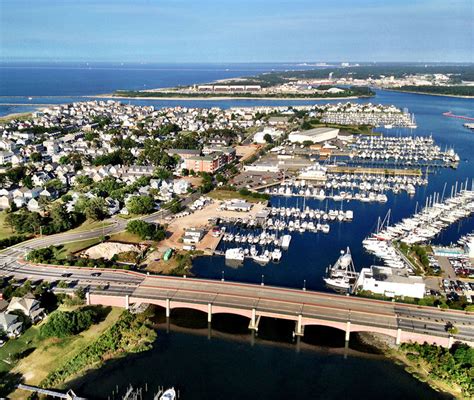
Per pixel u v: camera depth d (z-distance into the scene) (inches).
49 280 7652.6
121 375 5703.7
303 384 5659.5
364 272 7721.5
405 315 6560.0
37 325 6550.2
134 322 6697.8
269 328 6820.9
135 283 7495.1
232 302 6860.2
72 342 6210.6
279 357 6161.4
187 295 7071.9
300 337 6545.3
